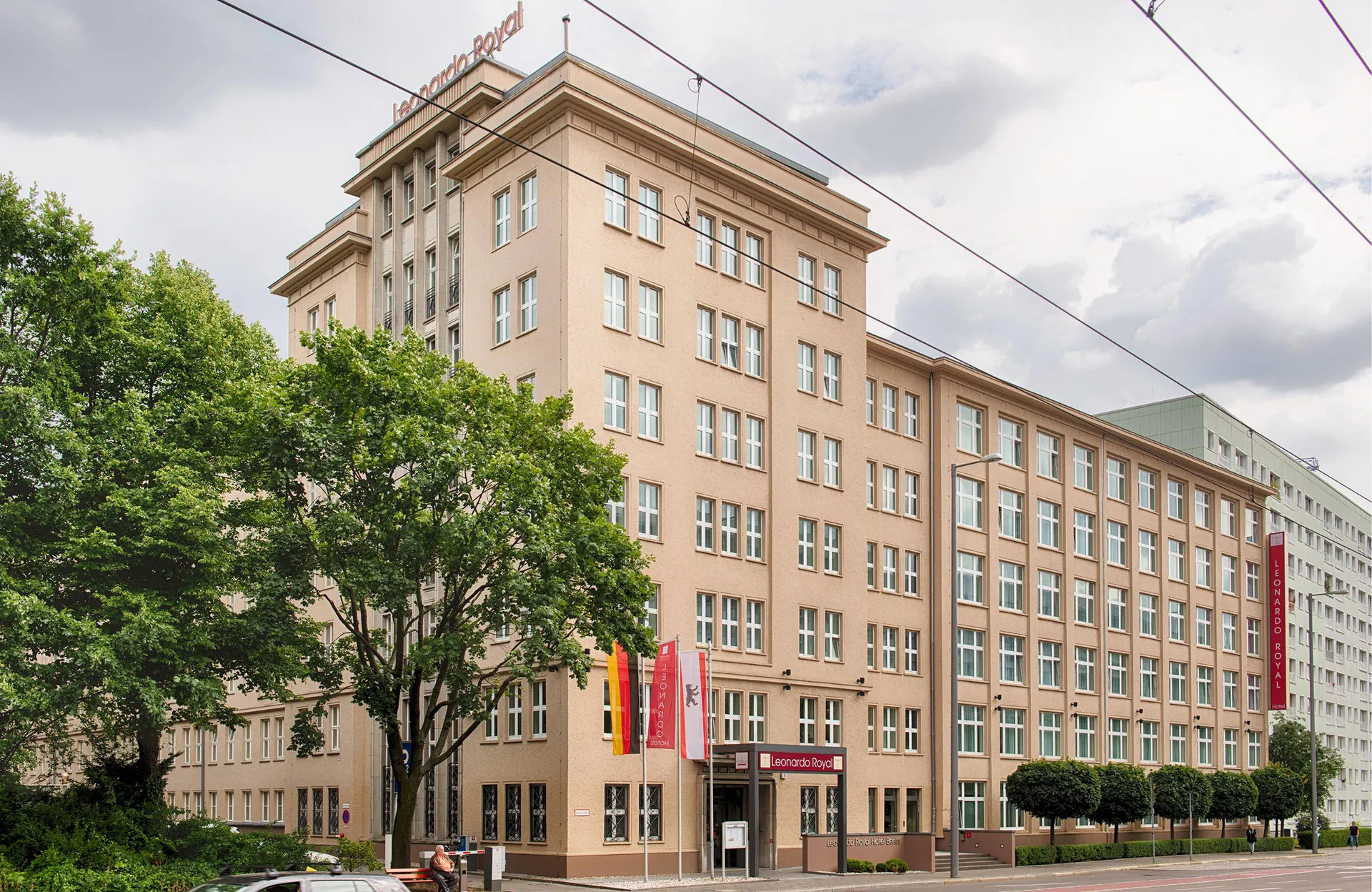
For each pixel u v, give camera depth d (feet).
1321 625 341.00
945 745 189.78
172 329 116.78
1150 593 246.88
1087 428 233.96
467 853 122.83
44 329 109.70
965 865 172.65
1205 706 256.73
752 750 139.85
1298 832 277.44
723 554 156.25
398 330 180.96
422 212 179.11
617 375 147.95
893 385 194.39
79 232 108.47
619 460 115.96
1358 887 137.18
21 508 101.04
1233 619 271.90
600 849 136.77
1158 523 251.60
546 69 152.46
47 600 101.65
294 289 207.10
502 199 156.76
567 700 136.56
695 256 158.71
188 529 102.73
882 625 184.14
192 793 234.58
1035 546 216.54
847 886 129.80
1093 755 223.51
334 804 183.21
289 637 108.06
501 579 105.60
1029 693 209.67
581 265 145.07
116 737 113.70
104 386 115.14
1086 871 168.55
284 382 110.42
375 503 107.24
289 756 197.16
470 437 108.88
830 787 165.17
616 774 139.74
